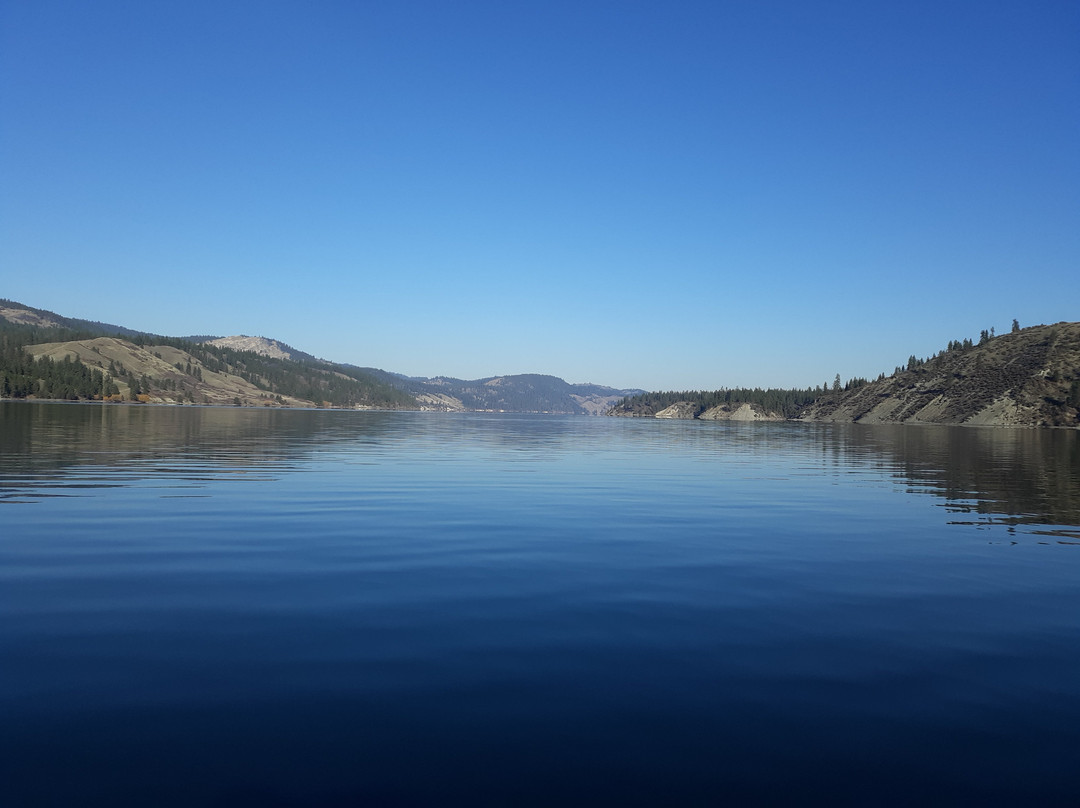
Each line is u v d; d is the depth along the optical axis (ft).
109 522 54.29
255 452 131.44
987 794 17.51
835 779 18.03
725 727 20.76
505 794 16.98
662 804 16.71
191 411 473.26
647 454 164.55
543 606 33.01
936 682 24.52
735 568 42.19
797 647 27.86
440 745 19.26
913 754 19.40
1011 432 415.85
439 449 163.73
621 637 28.66
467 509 65.51
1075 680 24.94
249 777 17.42
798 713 21.81
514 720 20.85
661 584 37.81
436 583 37.11
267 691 22.52
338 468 104.78
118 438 155.74
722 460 146.41
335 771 17.79
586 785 17.48
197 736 19.44
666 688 23.48
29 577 37.14
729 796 17.13
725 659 26.35
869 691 23.62
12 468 90.22
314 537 49.67
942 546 50.57
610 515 63.72
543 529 55.06
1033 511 70.18
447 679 23.84
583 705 21.99
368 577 38.19
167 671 24.07
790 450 192.65
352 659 25.54
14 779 17.01
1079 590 37.88
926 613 33.12
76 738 19.16
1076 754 19.58
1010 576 41.09
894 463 140.97
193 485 78.38
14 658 24.98
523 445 194.39
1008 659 26.94
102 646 26.43
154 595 33.86
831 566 43.24
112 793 16.56
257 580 37.17
